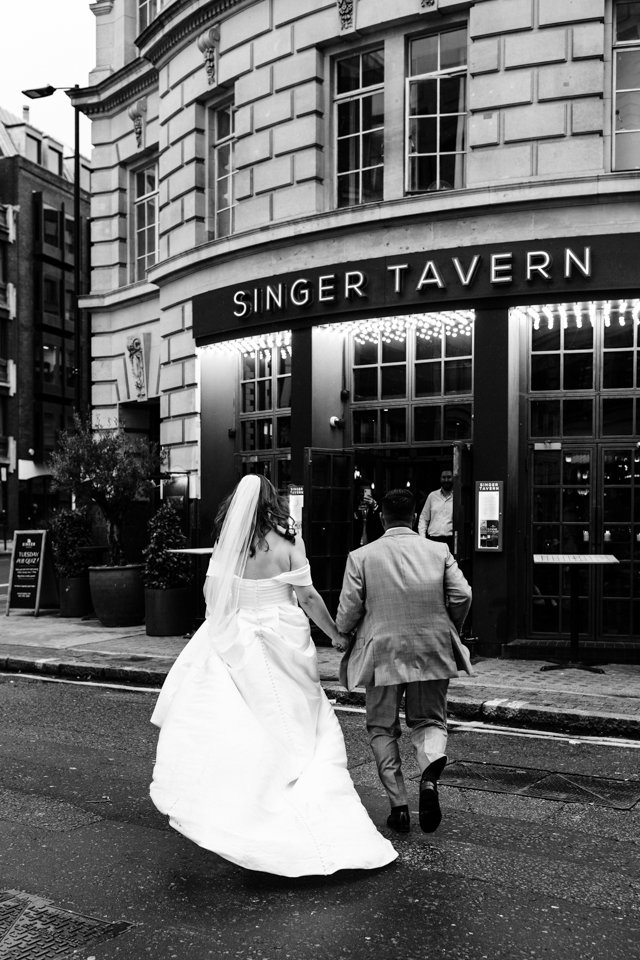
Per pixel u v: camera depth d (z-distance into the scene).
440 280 10.97
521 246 10.56
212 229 14.59
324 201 12.44
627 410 10.65
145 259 17.27
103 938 3.59
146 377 16.50
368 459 12.12
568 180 10.22
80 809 5.33
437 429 11.76
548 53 10.49
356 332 12.33
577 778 6.09
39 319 53.44
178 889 4.09
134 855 4.54
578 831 4.96
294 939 3.57
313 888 4.09
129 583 13.89
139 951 3.47
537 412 10.97
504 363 10.68
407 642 4.74
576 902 3.96
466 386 11.55
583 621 10.69
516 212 10.64
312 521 11.51
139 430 17.75
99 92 17.59
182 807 4.04
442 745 4.69
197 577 13.05
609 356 10.73
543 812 5.32
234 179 14.06
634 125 10.56
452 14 11.35
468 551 10.91
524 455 10.96
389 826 4.95
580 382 10.82
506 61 10.70
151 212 17.12
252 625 4.48
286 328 12.46
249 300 12.95
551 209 10.48
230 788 4.04
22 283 52.62
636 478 10.59
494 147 10.81
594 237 10.25
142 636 12.84
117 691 9.45
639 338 10.61
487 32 10.80
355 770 6.25
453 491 10.48
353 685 4.84
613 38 10.57
